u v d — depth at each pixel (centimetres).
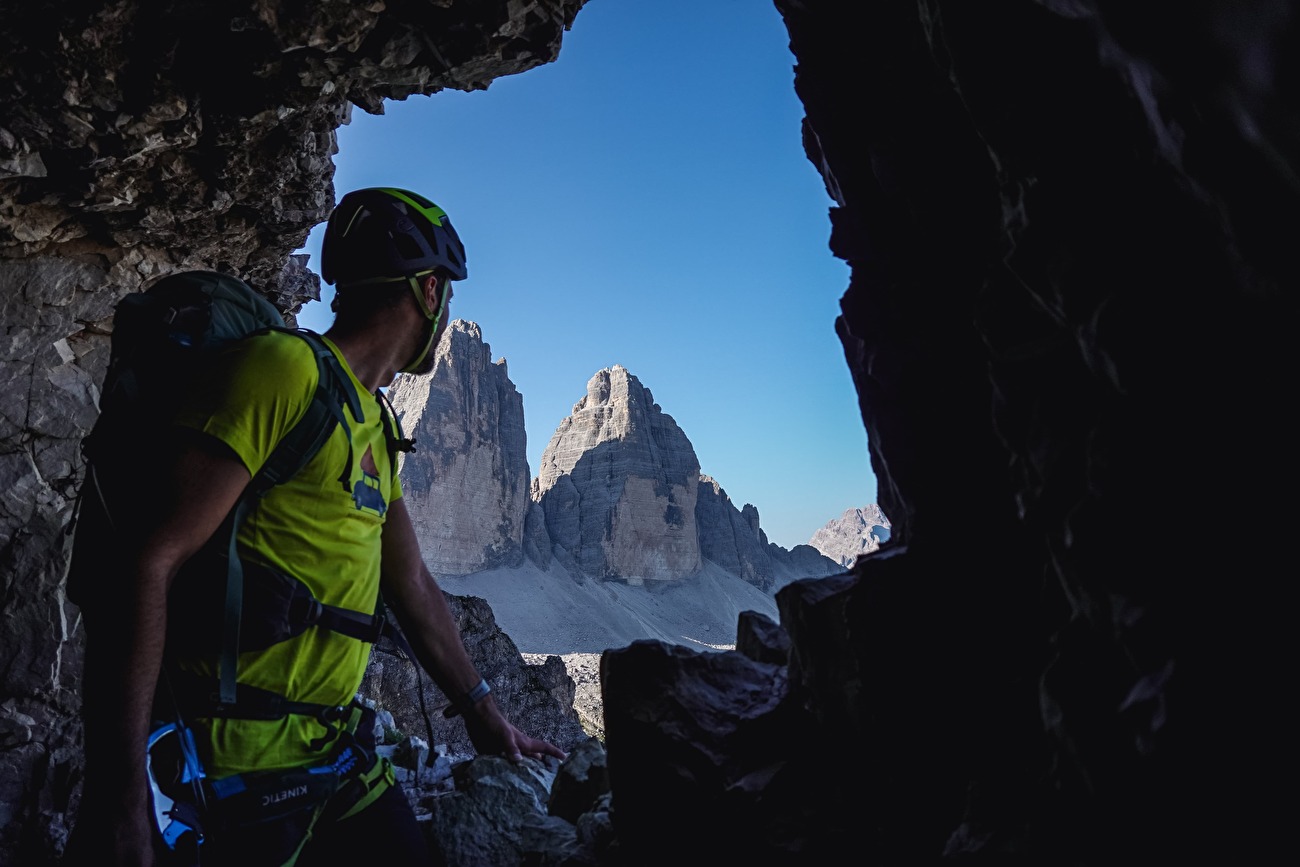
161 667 166
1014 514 141
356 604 196
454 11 669
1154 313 85
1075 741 100
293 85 709
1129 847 92
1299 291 63
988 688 141
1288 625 75
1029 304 117
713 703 218
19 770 766
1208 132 62
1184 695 81
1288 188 58
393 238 212
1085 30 87
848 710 168
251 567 176
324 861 198
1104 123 90
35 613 804
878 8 166
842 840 164
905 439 163
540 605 17025
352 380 197
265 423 174
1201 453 82
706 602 19512
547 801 348
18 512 812
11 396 824
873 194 176
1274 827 75
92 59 639
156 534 160
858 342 176
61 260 852
